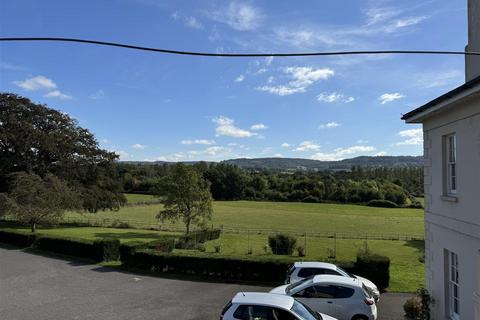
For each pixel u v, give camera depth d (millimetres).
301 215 89250
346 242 51094
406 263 34938
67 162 60906
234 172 129750
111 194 64688
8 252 34000
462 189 11430
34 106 60188
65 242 32781
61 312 17453
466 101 10977
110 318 16594
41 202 45781
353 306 13320
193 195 50094
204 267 25266
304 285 13922
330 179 140250
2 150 56719
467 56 13039
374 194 121125
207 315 16922
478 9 12375
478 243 10562
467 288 11148
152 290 21500
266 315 10602
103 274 25688
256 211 96500
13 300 19391
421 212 100375
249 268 24266
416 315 14469
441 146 12938
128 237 49250
